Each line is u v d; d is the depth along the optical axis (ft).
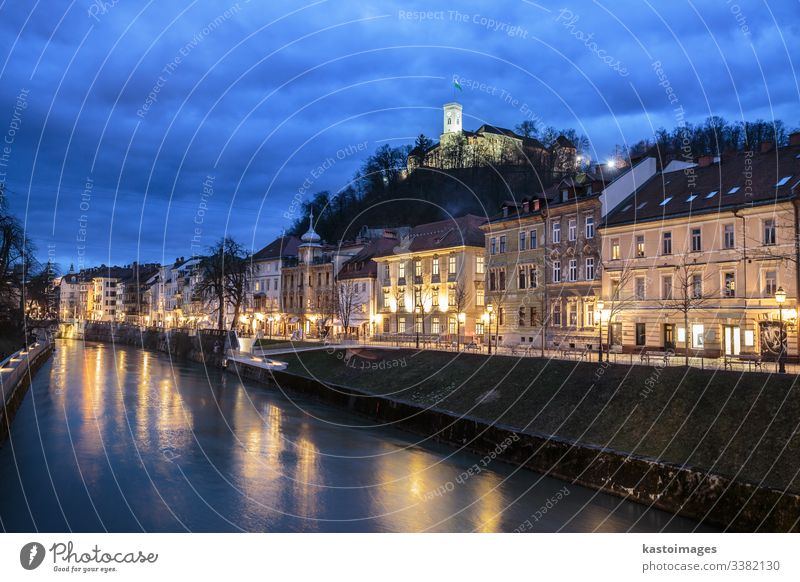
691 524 80.48
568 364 138.72
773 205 148.36
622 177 200.54
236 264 338.54
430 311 275.39
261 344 274.98
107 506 89.20
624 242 186.60
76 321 596.70
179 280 515.09
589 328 197.77
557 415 122.31
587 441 110.01
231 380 237.66
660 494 86.79
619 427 109.40
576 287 203.00
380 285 307.99
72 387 207.62
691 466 86.38
